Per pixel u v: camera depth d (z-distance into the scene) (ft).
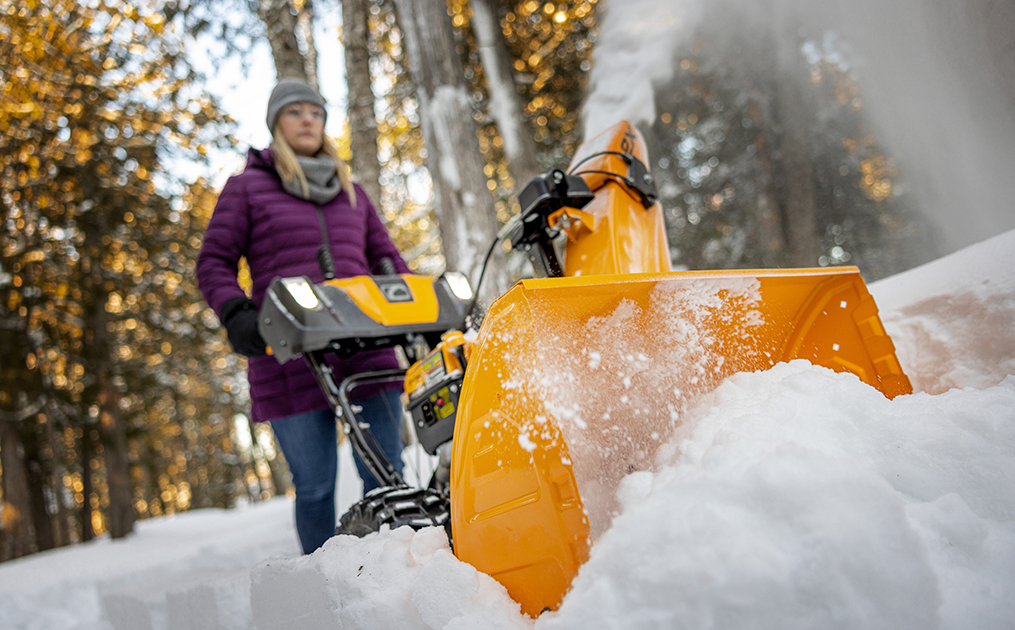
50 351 34.01
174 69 30.04
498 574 4.00
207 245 7.78
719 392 4.64
